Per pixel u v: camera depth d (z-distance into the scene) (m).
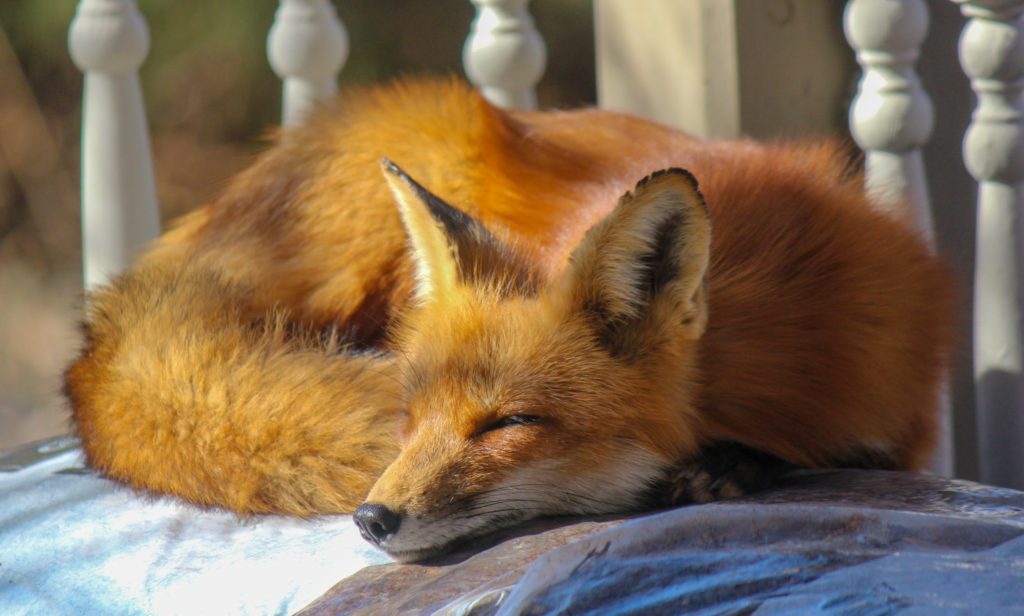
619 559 3.46
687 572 3.46
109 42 4.00
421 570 3.55
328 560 3.59
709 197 3.67
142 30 4.02
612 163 3.83
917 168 3.89
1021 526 3.49
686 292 3.58
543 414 3.57
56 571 3.62
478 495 3.56
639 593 3.45
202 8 7.68
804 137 3.86
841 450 3.66
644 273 3.58
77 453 3.79
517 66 4.09
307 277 3.79
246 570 3.60
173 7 7.65
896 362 3.66
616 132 3.87
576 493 3.58
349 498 3.63
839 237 3.67
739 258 3.65
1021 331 3.86
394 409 3.64
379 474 3.63
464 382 3.58
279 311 3.75
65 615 3.59
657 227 3.57
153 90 7.93
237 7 7.61
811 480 3.62
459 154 3.82
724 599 3.45
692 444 3.60
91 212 4.04
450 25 8.19
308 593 3.57
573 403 3.57
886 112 3.87
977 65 3.82
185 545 3.63
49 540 3.66
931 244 3.78
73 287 7.66
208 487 3.66
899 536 3.48
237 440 3.65
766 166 3.72
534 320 3.59
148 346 3.70
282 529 3.63
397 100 3.86
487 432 3.57
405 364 3.62
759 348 3.62
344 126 3.84
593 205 3.73
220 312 3.72
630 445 3.58
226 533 3.64
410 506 3.55
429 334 3.61
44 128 8.12
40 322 7.39
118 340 3.72
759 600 3.44
